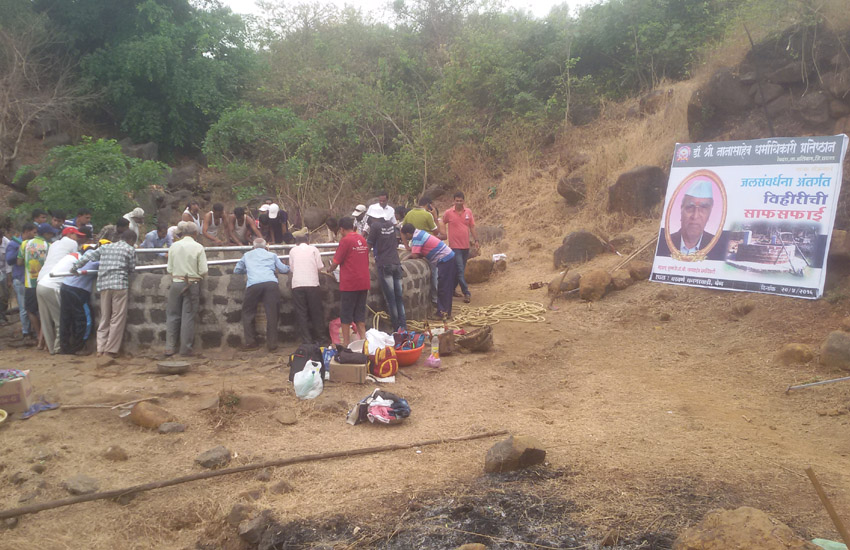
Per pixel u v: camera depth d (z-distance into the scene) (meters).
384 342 7.60
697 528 3.63
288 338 8.67
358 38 25.12
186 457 5.51
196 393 6.89
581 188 14.79
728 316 9.30
